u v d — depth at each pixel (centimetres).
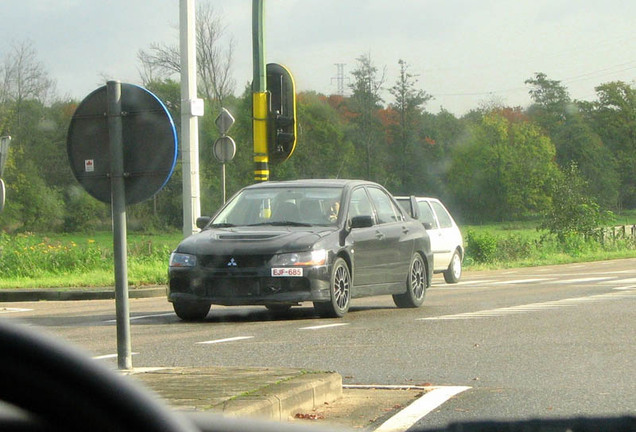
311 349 1281
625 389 937
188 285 1636
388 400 905
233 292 1612
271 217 1748
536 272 3666
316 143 12525
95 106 935
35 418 148
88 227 10275
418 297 1923
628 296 2136
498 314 1730
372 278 1778
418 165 14738
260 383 873
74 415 149
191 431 155
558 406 845
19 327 149
